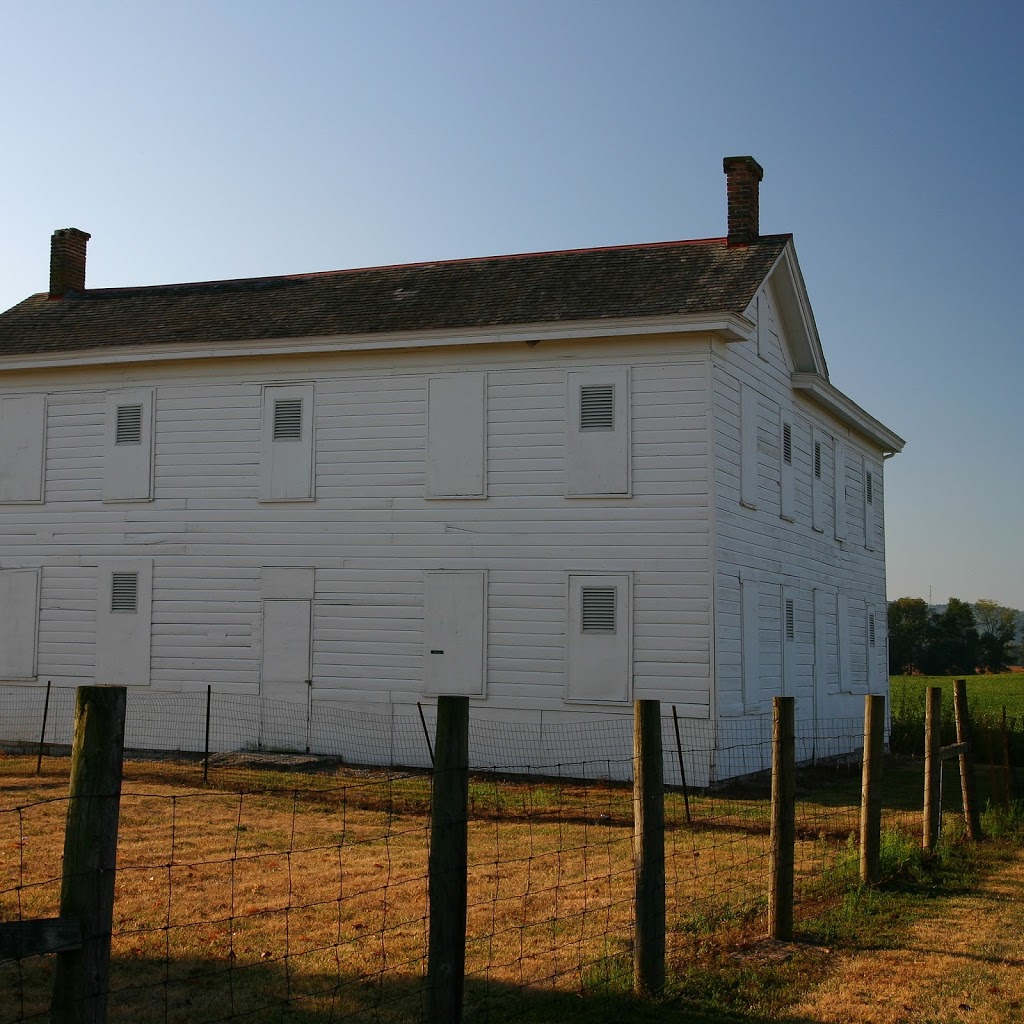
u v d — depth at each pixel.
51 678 26.22
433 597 23.72
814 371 28.30
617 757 22.19
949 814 17.52
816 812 18.22
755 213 25.52
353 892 11.69
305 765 22.94
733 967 9.11
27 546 26.69
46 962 9.33
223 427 25.50
